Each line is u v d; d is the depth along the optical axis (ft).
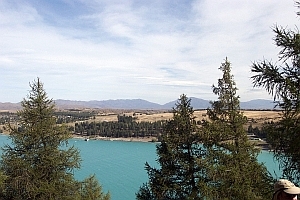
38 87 52.16
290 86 21.88
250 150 45.19
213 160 46.24
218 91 47.88
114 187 202.69
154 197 53.62
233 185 41.50
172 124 53.31
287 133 22.54
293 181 23.49
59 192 48.98
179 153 51.03
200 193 46.62
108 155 364.99
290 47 22.54
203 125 48.49
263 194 27.40
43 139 50.34
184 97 53.57
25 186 46.60
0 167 49.16
